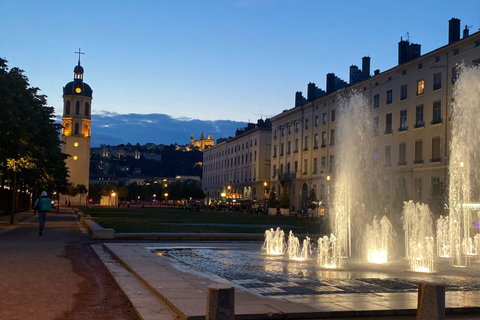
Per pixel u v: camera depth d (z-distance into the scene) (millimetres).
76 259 14789
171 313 7789
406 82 53438
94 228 23188
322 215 66875
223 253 18297
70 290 9875
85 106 130250
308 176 76125
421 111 50969
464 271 14422
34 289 9812
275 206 82188
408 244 25016
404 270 14359
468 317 8188
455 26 49406
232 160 119750
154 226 30969
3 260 13977
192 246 20609
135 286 10133
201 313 7328
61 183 64875
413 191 51344
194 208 80625
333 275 12820
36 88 41656
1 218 41812
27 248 17453
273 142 92438
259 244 22594
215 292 6070
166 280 10359
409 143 52438
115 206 115312
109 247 17938
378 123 58375
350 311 7941
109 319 7691
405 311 8125
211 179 138000
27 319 7480
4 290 9602
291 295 9477
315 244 24203
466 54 44781
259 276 12398
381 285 11109
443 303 6402
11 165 34094
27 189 64000
